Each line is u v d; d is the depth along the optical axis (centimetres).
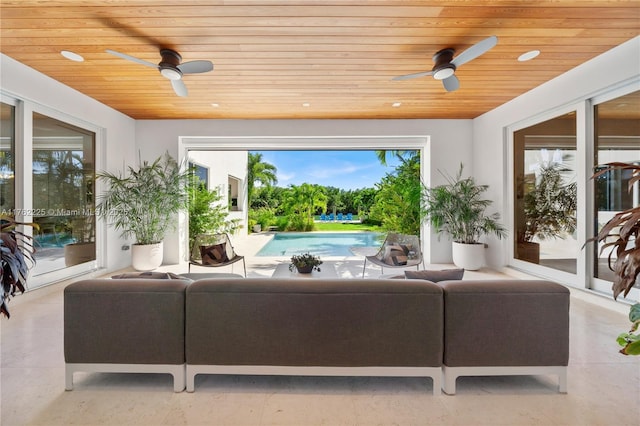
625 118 298
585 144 334
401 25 256
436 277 197
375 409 162
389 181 625
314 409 162
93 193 451
